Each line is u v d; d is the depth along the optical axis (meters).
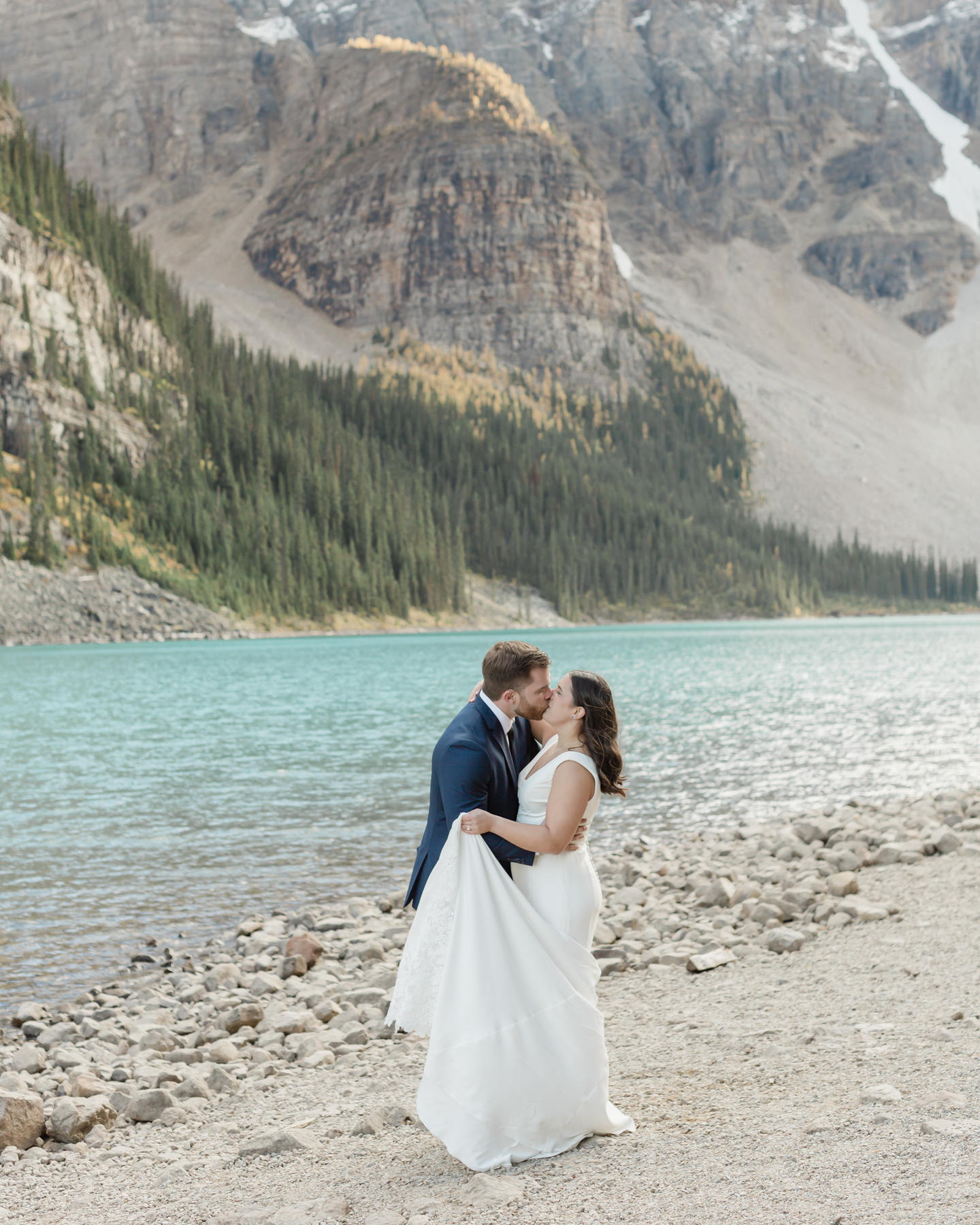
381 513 153.62
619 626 166.75
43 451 125.75
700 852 14.68
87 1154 5.61
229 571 127.12
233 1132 5.78
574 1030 4.68
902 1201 3.45
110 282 163.62
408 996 4.78
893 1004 7.03
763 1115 4.75
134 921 12.07
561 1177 4.24
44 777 23.41
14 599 104.62
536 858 4.94
